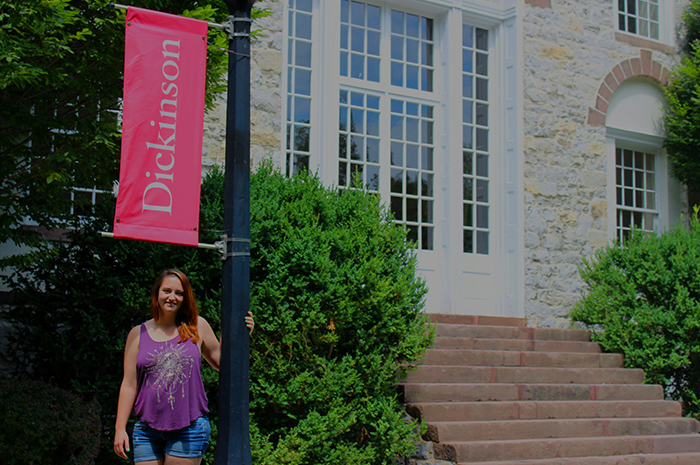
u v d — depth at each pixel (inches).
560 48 437.1
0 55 168.9
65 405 205.0
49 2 172.4
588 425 288.5
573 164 431.5
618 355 354.9
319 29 370.9
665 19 482.0
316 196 255.4
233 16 160.6
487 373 303.9
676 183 480.1
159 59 158.1
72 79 190.1
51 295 227.0
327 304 236.4
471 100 422.9
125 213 150.3
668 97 465.7
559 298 414.0
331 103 365.4
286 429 236.4
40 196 217.9
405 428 242.7
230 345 150.9
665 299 357.1
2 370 253.9
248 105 158.9
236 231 154.6
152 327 158.6
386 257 261.4
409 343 249.3
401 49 406.3
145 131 154.6
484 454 250.8
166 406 151.4
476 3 418.6
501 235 414.9
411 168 399.5
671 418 311.3
